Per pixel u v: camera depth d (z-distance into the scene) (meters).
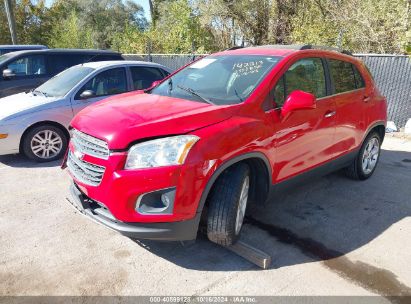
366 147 5.16
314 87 4.15
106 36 38.75
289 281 3.04
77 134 3.31
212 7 17.36
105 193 2.95
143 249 3.45
